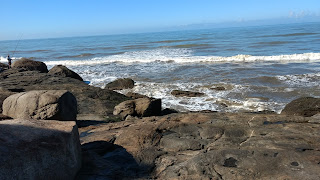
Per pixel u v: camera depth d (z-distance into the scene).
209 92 12.41
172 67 19.94
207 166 3.27
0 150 2.33
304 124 4.37
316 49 25.39
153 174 3.35
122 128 5.27
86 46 52.44
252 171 3.07
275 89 12.05
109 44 54.38
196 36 64.62
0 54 44.44
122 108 8.28
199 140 4.17
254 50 27.77
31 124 3.06
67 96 5.70
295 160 3.15
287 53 24.14
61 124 3.26
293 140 3.71
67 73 15.91
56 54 37.78
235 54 25.72
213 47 33.59
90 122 7.17
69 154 2.96
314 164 3.03
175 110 9.57
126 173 3.36
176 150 3.96
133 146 4.17
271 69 16.92
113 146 4.24
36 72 13.67
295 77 14.00
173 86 13.88
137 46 43.50
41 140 2.69
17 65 16.22
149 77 16.77
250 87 12.62
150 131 4.53
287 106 7.94
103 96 9.78
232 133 4.28
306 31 58.22
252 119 4.84
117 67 21.61
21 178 2.38
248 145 3.77
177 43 44.44
